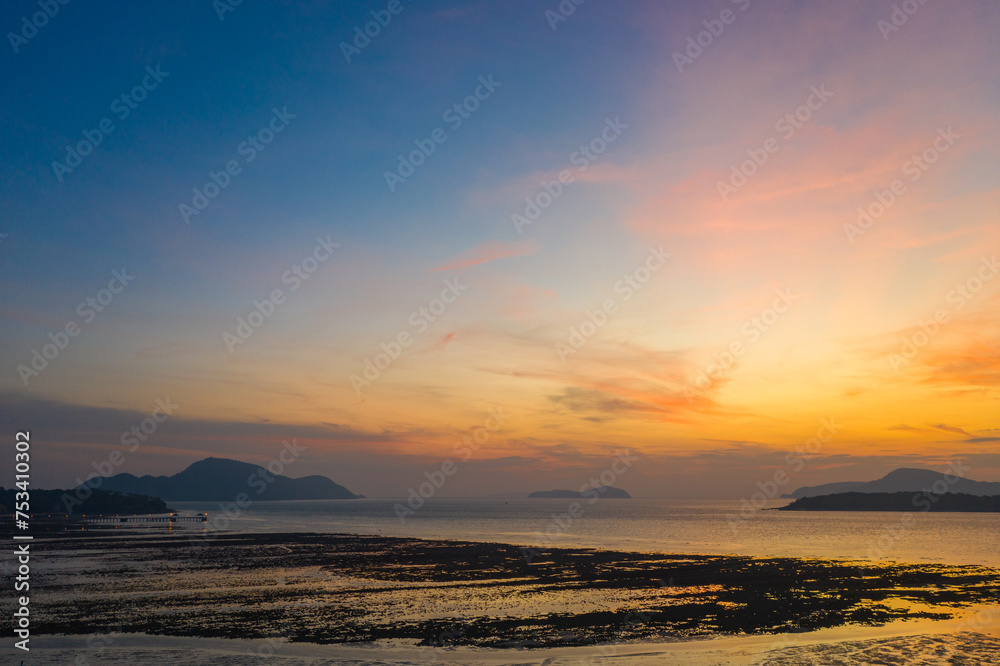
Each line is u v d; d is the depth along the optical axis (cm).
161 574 4297
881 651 2328
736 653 2306
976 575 4325
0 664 2142
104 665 2125
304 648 2355
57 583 3853
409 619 2834
